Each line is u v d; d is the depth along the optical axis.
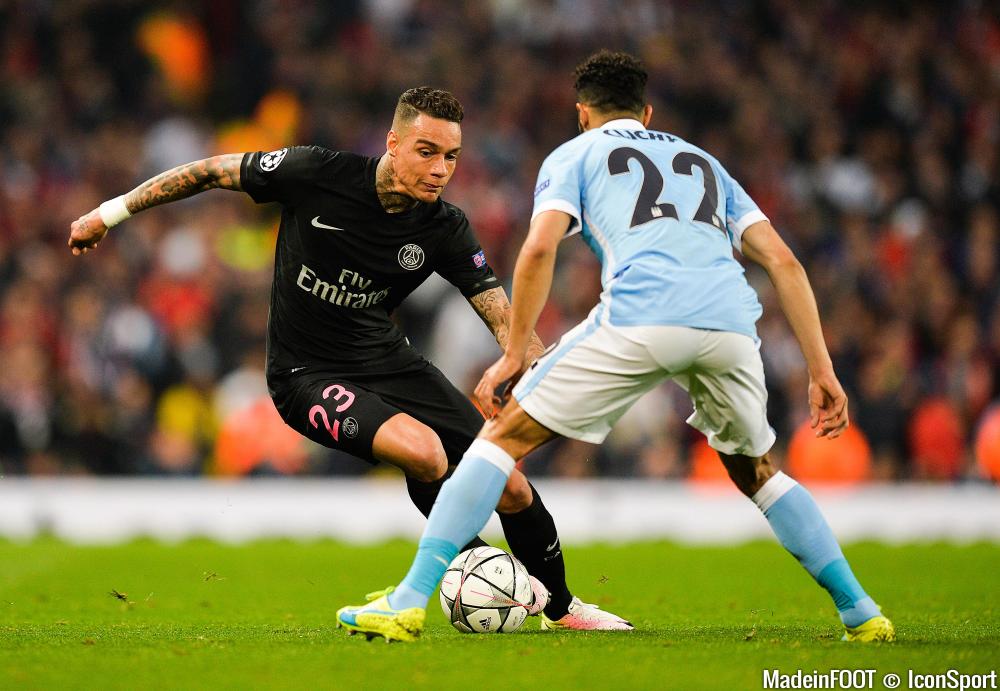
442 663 15.98
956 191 70.75
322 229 20.16
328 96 69.06
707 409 17.77
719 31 75.19
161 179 20.36
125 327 53.53
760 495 18.25
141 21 70.69
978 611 23.94
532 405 17.20
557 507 46.91
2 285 56.47
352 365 21.00
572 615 20.52
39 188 63.28
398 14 73.31
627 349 16.83
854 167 70.62
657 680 15.03
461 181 64.00
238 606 25.50
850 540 45.47
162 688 14.55
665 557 38.84
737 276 17.47
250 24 72.38
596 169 17.47
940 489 49.50
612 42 74.12
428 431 19.70
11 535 45.41
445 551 17.39
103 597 27.05
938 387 56.78
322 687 14.61
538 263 16.89
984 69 76.38
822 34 75.69
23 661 16.20
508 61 71.81
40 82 67.94
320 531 46.03
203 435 51.97
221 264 57.69
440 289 54.56
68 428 49.69
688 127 70.62
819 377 17.69
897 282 62.50
